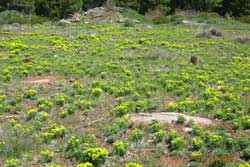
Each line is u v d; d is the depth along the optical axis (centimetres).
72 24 4472
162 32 3841
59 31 3862
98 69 2439
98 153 1330
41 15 6425
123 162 1352
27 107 1875
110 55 2817
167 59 2742
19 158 1382
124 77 2273
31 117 1734
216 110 1773
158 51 2888
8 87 2134
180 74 2345
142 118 1658
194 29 4222
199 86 2130
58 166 1286
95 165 1323
